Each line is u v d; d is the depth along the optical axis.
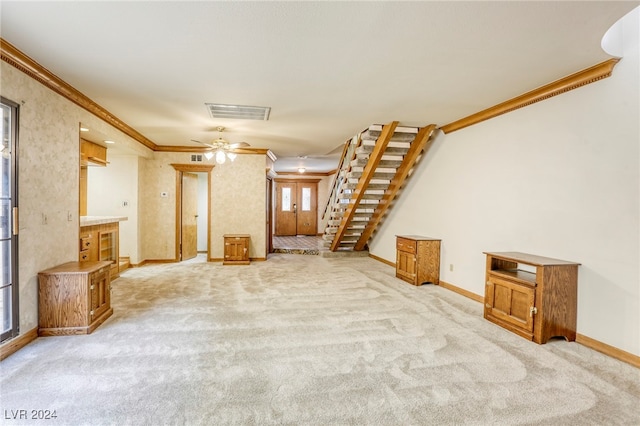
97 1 1.88
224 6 1.93
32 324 2.79
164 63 2.73
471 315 3.55
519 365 2.43
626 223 2.54
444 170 4.85
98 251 4.57
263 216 6.92
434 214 5.08
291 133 5.31
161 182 6.54
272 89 3.32
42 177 2.92
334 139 5.79
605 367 2.42
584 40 2.30
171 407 1.89
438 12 1.97
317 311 3.62
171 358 2.49
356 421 1.79
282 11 1.98
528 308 2.91
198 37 2.30
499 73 2.88
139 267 6.09
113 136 4.54
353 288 4.65
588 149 2.82
